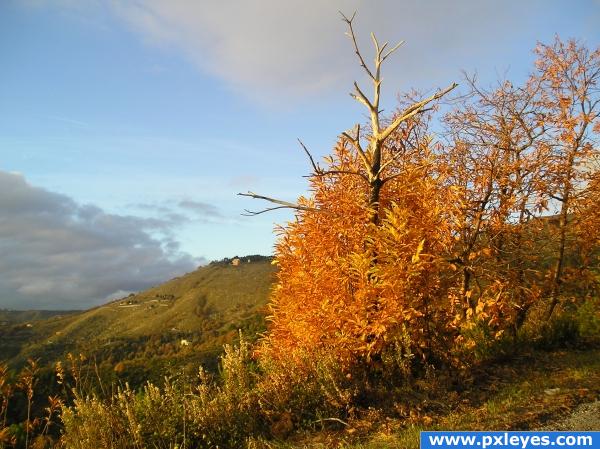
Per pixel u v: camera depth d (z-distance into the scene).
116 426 5.62
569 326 10.24
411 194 8.82
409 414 6.11
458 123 12.14
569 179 11.46
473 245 10.95
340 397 6.44
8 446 5.57
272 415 6.44
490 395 6.58
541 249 11.82
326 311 8.21
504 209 11.20
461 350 8.34
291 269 9.86
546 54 12.32
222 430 5.99
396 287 7.45
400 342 7.62
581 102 11.70
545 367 7.96
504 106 12.09
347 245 8.98
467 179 11.70
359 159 10.05
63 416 5.60
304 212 9.57
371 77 9.10
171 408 5.99
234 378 7.14
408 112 8.85
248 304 108.62
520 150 11.79
